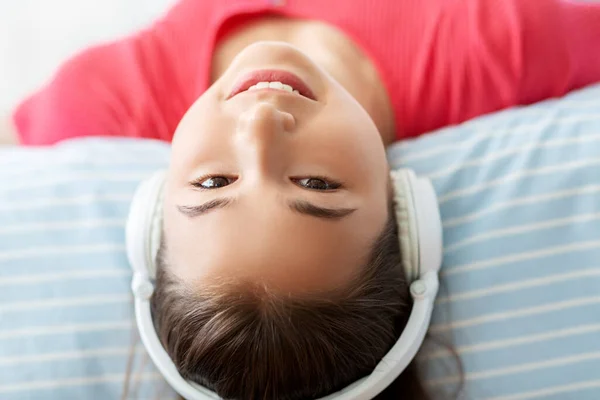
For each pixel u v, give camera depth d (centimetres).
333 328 67
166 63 103
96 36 127
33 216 92
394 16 98
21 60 127
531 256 83
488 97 97
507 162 88
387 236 74
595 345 79
